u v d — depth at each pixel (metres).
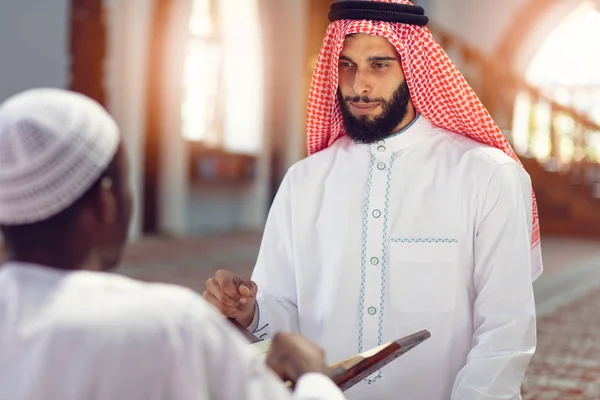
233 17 12.46
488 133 2.11
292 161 13.31
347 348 2.04
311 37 13.55
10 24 8.64
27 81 8.81
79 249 1.18
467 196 2.01
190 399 1.09
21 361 1.10
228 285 1.95
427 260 2.01
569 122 14.88
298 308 2.16
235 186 12.61
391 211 2.06
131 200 1.24
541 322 6.09
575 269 9.41
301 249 2.15
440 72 2.08
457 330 2.00
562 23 16.16
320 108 2.26
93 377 1.08
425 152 2.11
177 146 11.15
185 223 11.48
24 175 1.11
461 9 16.27
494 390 1.82
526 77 16.44
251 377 1.15
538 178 14.80
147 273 7.45
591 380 4.39
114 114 10.01
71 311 1.11
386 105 2.08
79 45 9.55
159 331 1.10
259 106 12.88
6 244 1.20
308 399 1.26
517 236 1.95
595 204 14.57
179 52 11.02
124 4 9.95
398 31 2.09
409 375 2.00
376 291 2.03
